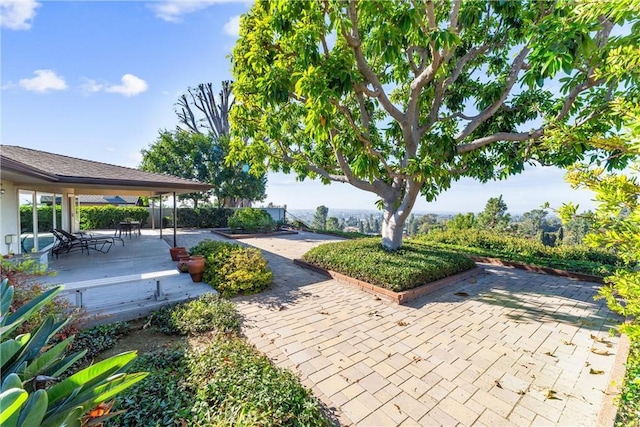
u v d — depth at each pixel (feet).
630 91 12.89
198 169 61.31
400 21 13.48
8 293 6.70
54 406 4.65
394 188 24.04
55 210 32.12
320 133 15.02
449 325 13.28
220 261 18.84
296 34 14.80
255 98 18.54
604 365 10.13
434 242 33.91
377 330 12.69
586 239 5.70
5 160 14.75
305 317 14.01
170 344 11.37
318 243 40.16
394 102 26.94
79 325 11.32
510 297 17.19
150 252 30.42
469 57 19.85
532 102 20.01
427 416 7.70
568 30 11.12
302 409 7.35
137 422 6.73
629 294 5.61
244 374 8.48
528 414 7.82
